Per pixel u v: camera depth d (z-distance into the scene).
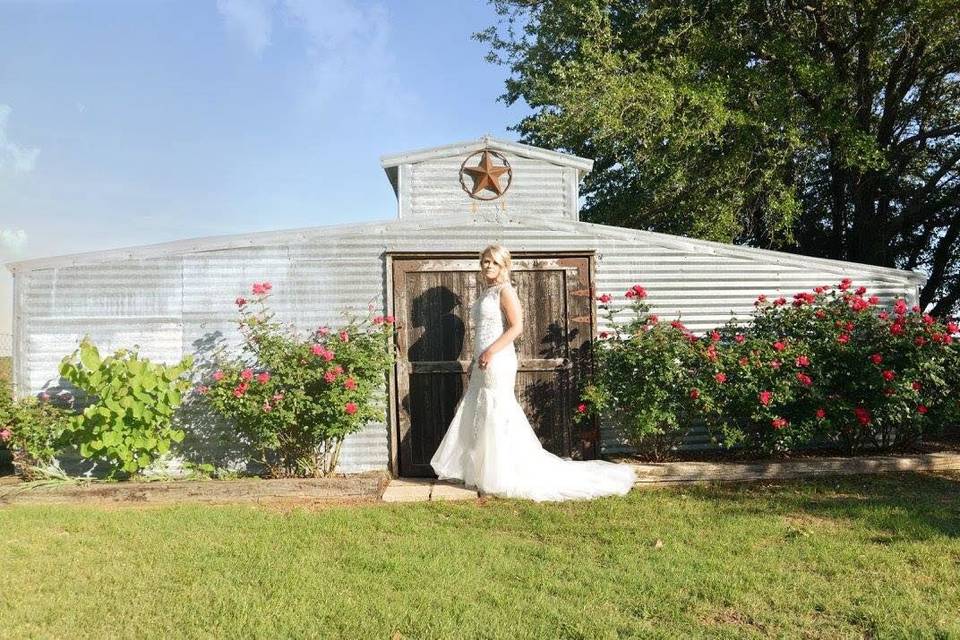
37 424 6.73
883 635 3.25
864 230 14.35
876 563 4.24
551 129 13.68
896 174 14.69
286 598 3.74
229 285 7.49
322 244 7.62
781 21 14.05
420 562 4.34
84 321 7.31
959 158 14.02
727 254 8.05
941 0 11.57
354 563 4.36
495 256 6.62
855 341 7.59
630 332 7.45
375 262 7.66
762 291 8.09
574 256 7.86
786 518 5.47
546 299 7.80
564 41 16.64
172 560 4.43
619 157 14.22
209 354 7.41
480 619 3.47
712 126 12.38
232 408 6.78
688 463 7.21
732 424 7.64
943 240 14.87
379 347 7.10
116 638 3.30
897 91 13.98
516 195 8.22
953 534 4.85
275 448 7.04
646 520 5.41
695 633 3.31
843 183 14.61
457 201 8.16
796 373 7.23
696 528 5.15
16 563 4.37
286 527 5.26
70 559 4.45
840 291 8.15
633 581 3.98
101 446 6.66
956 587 3.83
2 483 6.79
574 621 3.44
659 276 7.94
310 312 7.55
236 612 3.54
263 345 7.01
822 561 4.33
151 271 7.43
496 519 5.54
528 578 4.07
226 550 4.64
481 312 6.69
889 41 13.23
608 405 7.45
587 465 6.66
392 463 7.51
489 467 6.42
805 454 7.84
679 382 7.19
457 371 7.62
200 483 6.53
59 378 7.28
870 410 7.39
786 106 12.75
